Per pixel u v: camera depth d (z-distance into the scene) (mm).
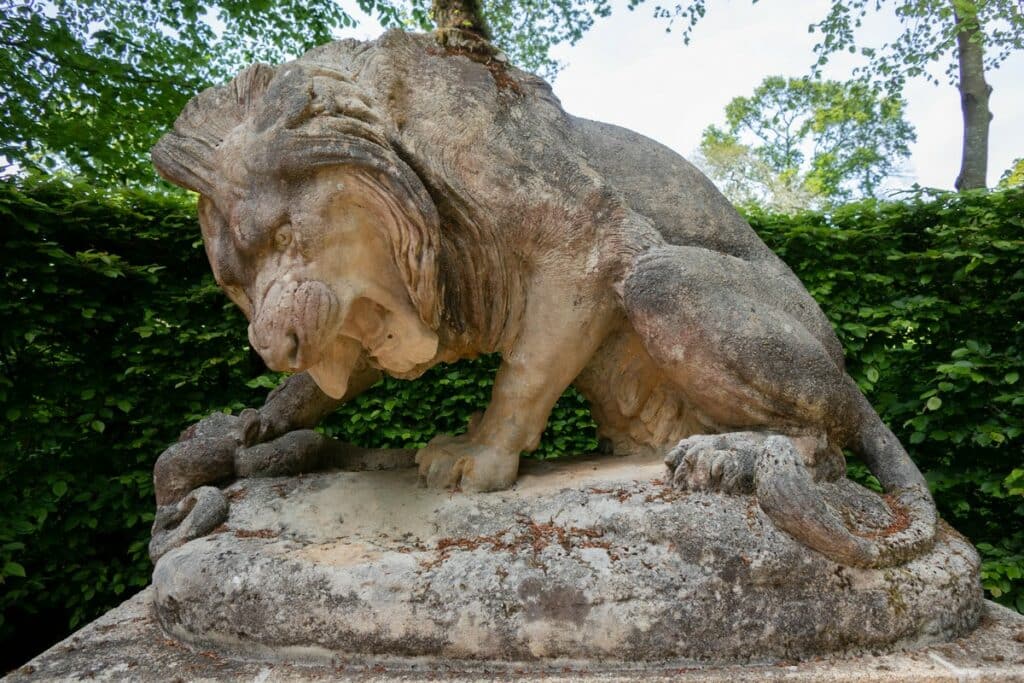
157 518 1665
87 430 3246
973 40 6457
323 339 1441
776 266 1909
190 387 3396
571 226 1666
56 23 5254
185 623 1410
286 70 1505
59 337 3264
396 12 6516
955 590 1434
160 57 5746
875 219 3486
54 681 1273
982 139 6828
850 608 1322
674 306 1610
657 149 1952
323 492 1650
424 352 1601
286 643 1337
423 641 1305
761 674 1251
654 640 1293
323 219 1435
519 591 1325
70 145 5457
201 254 3477
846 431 1731
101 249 3387
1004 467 3168
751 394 1609
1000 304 3227
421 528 1517
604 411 1939
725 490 1465
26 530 2971
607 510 1449
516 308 1713
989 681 1248
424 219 1480
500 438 1673
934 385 3234
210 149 1498
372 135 1467
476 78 1700
